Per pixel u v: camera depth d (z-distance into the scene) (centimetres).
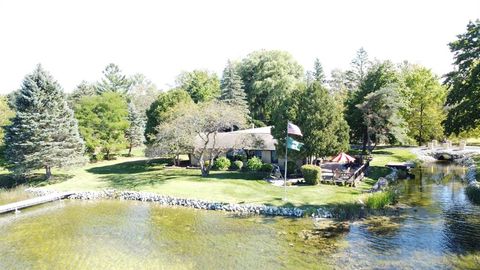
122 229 2383
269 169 4034
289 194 3066
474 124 3161
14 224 2547
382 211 2645
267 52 7488
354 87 9025
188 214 2728
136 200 3241
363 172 3906
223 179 3694
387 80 5400
